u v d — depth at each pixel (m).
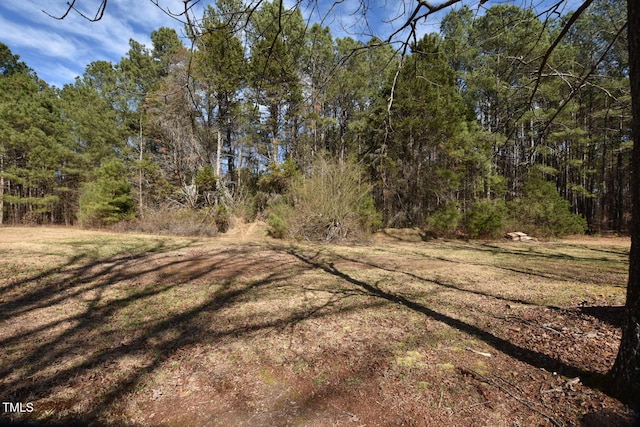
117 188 16.47
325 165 14.54
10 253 7.89
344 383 2.48
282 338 3.39
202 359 2.92
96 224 16.66
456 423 1.98
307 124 17.55
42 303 4.73
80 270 6.86
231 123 20.14
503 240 15.40
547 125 3.90
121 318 4.11
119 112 21.94
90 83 24.47
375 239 14.57
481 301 4.72
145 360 2.92
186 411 2.16
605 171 19.77
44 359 2.94
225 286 5.73
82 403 2.26
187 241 12.29
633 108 2.04
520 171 16.28
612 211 20.84
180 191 17.45
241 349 3.13
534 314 4.01
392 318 3.99
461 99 16.08
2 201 20.94
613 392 2.12
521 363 2.73
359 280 6.25
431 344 3.17
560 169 19.88
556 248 12.35
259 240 13.87
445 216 15.35
